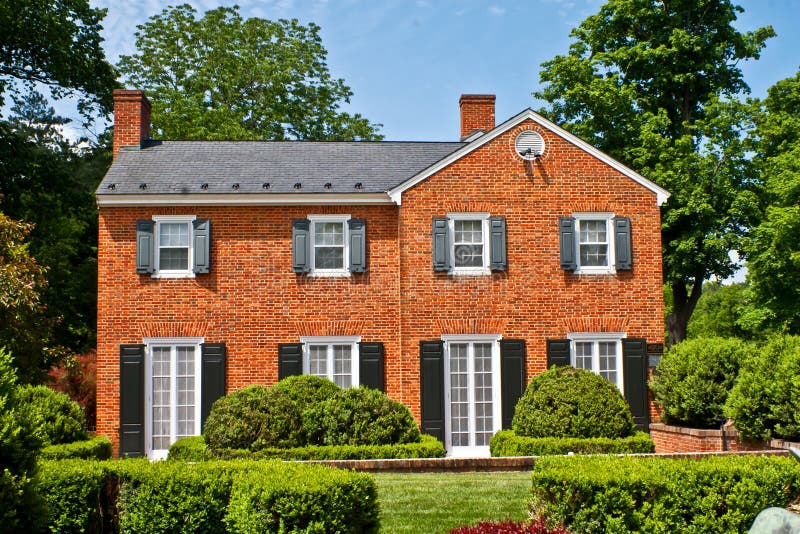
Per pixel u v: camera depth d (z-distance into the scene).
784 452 14.45
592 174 22.38
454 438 21.53
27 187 30.34
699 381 19.42
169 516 9.66
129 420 21.30
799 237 28.95
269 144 25.45
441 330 21.69
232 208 22.33
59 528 9.58
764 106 32.62
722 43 32.69
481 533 7.79
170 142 25.36
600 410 17.39
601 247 22.39
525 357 21.75
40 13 29.36
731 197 30.98
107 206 22.12
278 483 8.98
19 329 18.50
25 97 39.44
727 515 9.41
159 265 22.09
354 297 22.22
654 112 33.62
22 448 7.97
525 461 15.10
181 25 40.66
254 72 40.50
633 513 9.16
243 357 21.89
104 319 21.75
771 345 16.92
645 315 22.16
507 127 22.23
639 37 34.06
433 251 21.80
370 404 16.48
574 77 33.00
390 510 11.91
